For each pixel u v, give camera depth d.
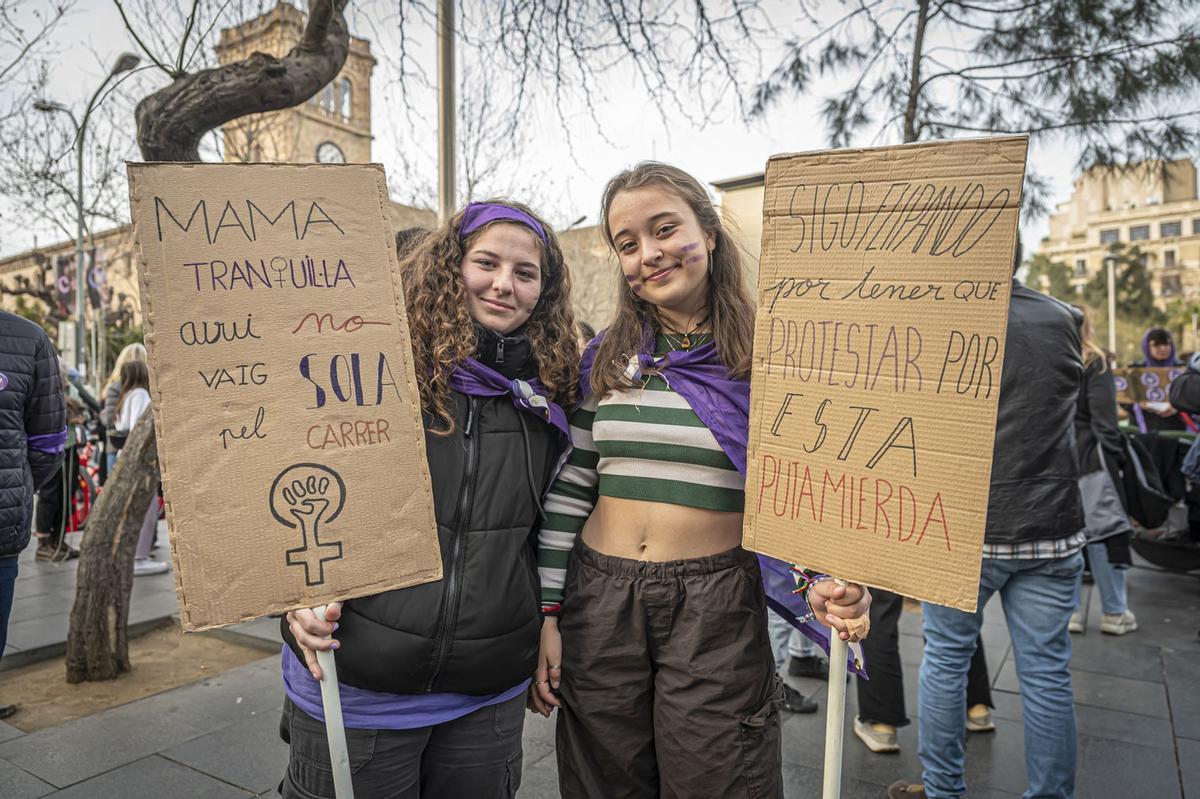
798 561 1.55
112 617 4.03
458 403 1.74
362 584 1.55
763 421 1.60
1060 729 2.36
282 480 1.52
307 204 1.58
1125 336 48.06
